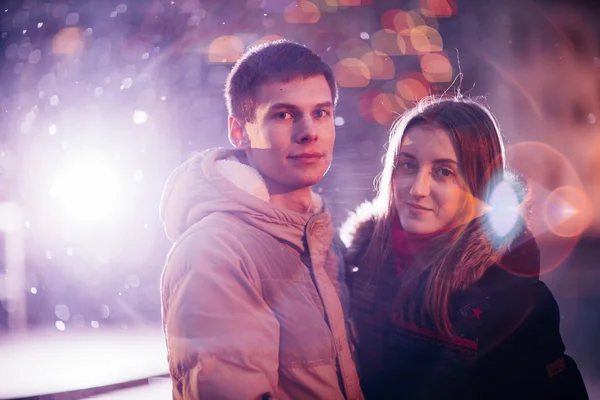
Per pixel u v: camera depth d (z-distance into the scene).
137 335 5.98
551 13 12.65
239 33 9.84
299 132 1.98
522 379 1.97
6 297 6.96
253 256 1.88
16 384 4.11
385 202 2.22
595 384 4.59
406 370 2.08
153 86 9.42
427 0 11.52
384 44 10.88
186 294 1.80
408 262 2.14
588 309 7.15
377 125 10.34
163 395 3.94
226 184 1.93
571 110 13.19
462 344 2.00
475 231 2.04
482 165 2.12
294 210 2.06
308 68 1.99
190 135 9.51
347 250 2.30
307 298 1.92
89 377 4.30
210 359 1.76
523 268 2.05
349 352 1.98
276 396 1.83
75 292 7.66
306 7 10.27
